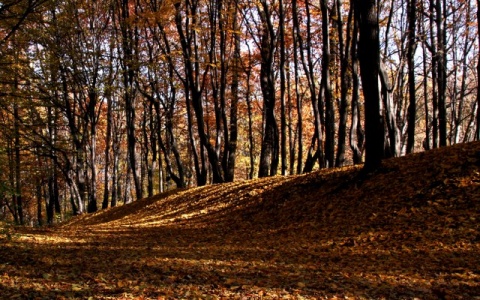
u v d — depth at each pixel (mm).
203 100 32688
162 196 23438
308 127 35125
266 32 23281
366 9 12359
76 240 12148
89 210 27891
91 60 23500
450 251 7930
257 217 14336
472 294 5652
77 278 6719
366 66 12672
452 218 9398
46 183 36281
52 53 18609
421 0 20547
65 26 19391
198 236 13062
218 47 26969
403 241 8984
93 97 25969
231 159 25766
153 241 12117
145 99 32969
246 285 6258
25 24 15469
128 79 25578
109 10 25672
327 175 15211
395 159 13930
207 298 5555
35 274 6945
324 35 17625
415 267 7211
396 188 11812
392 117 16000
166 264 8102
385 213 10773
